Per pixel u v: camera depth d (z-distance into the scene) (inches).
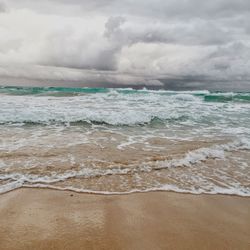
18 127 333.4
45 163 191.6
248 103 866.1
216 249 104.7
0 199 137.6
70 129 335.6
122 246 104.0
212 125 402.6
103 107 545.0
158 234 113.4
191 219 127.6
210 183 174.2
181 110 558.9
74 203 138.5
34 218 121.3
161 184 169.0
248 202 149.6
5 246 99.8
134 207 137.4
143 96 965.8
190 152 235.9
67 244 103.4
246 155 242.2
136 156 219.1
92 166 190.7
